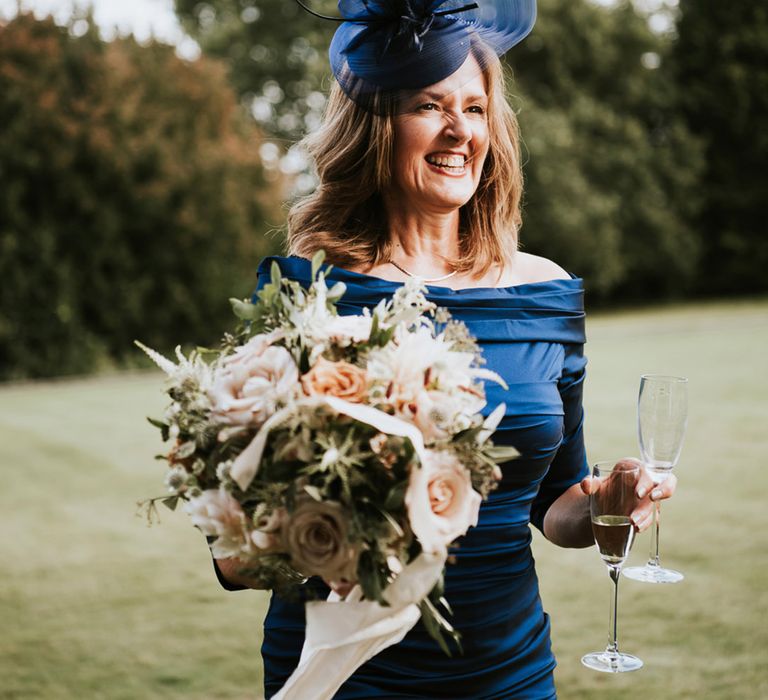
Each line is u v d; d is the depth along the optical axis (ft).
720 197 91.40
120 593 17.31
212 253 58.49
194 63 60.18
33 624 15.88
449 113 6.64
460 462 4.90
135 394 42.22
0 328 51.52
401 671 6.22
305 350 4.98
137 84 57.57
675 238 88.22
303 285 6.84
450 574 6.31
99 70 55.62
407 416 4.84
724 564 17.42
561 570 17.79
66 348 53.62
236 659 14.47
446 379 4.97
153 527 21.36
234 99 61.93
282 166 64.34
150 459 27.81
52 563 18.97
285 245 7.63
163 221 56.95
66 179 53.42
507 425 6.44
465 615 6.30
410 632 6.23
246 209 60.18
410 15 6.35
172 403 5.10
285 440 4.79
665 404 8.51
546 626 6.77
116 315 55.88
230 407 4.82
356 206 7.16
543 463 6.59
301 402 4.70
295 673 5.46
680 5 91.91
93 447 29.63
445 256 7.13
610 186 85.51
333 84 7.21
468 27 6.51
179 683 13.64
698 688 12.84
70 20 56.49
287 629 6.42
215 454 4.94
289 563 5.00
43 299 53.16
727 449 26.11
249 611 16.48
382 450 4.78
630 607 15.78
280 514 4.81
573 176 80.48
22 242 52.80
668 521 19.97
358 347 5.07
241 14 90.79
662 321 68.85
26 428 33.30
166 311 57.62
